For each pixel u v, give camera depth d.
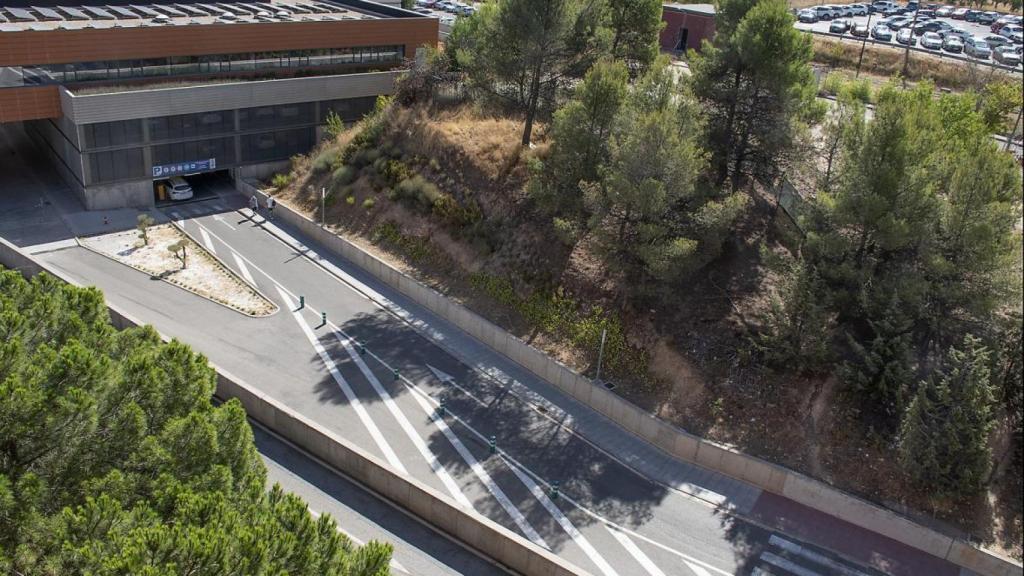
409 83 51.06
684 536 26.11
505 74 43.41
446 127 46.94
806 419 28.94
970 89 52.00
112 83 47.84
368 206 46.03
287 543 15.91
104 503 15.84
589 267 36.28
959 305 28.52
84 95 44.97
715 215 31.64
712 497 27.86
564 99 43.78
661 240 32.19
